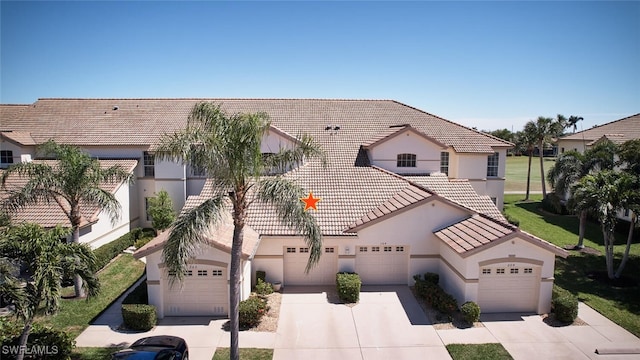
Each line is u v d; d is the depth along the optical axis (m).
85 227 22.58
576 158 27.17
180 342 13.89
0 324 13.04
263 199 13.42
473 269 17.36
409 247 20.22
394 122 32.00
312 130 30.05
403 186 22.98
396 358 14.45
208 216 12.76
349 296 18.55
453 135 31.17
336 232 19.84
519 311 17.92
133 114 32.34
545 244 17.22
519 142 43.66
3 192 24.73
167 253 12.61
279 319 17.12
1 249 11.08
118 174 19.97
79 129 30.52
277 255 20.00
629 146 23.41
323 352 14.80
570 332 16.20
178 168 28.33
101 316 17.44
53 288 11.01
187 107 33.28
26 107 33.50
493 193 32.06
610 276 21.36
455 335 15.95
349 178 24.02
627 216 29.66
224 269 17.34
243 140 12.67
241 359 14.26
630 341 15.54
